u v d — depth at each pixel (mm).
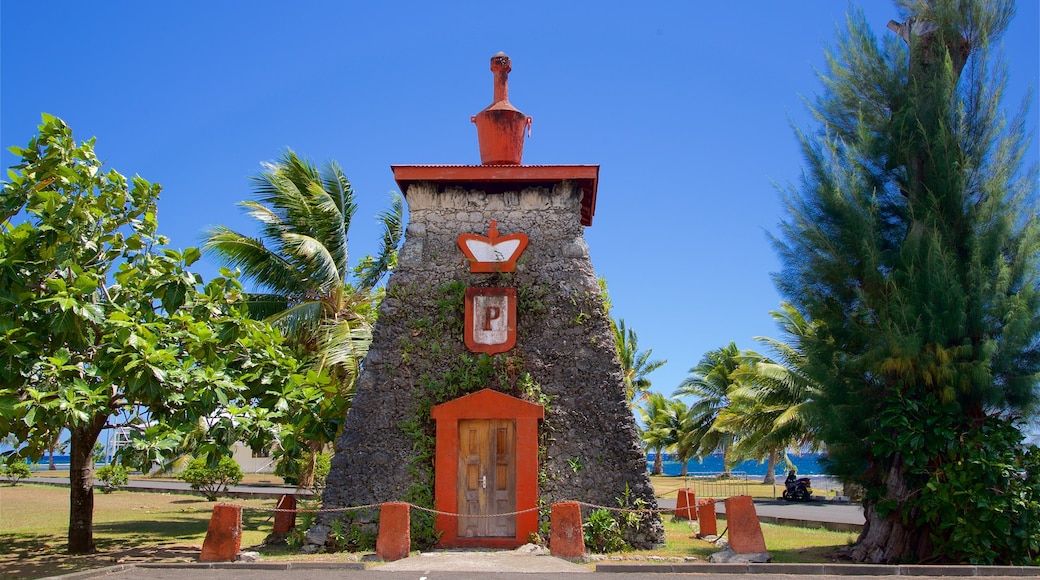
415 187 15219
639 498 13766
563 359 14328
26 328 12688
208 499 29203
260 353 15211
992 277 13445
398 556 12453
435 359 14359
